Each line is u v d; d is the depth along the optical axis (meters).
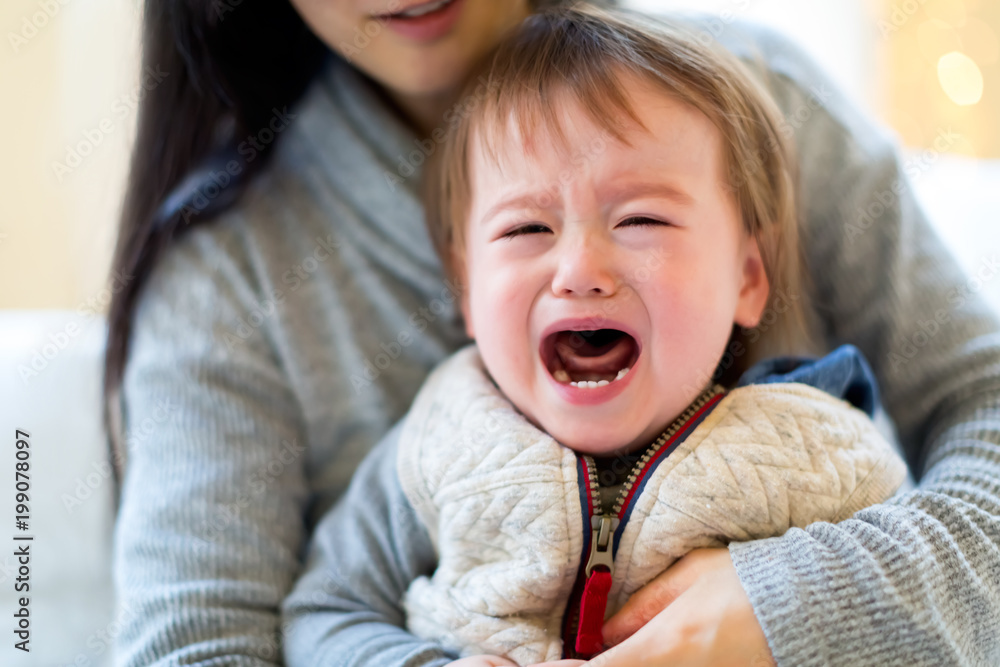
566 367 0.73
